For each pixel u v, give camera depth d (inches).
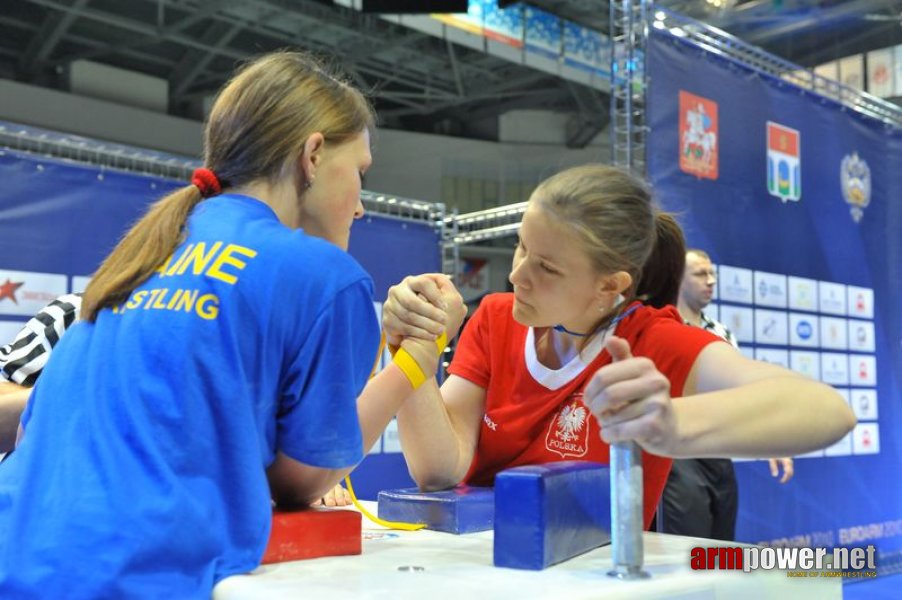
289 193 36.0
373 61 395.2
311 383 31.3
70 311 66.4
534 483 28.2
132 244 34.1
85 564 26.1
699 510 104.2
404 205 163.3
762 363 35.0
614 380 26.0
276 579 27.0
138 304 31.4
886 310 162.9
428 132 506.6
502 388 45.9
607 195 38.4
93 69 389.7
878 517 156.0
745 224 133.6
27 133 117.6
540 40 344.8
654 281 47.8
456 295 42.1
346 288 31.8
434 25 315.9
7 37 365.1
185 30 365.7
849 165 156.5
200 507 27.7
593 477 32.7
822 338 148.3
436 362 40.4
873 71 267.9
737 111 133.0
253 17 336.8
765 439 28.1
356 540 32.3
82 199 120.7
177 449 28.3
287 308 30.8
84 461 28.7
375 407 38.3
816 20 296.8
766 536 133.9
